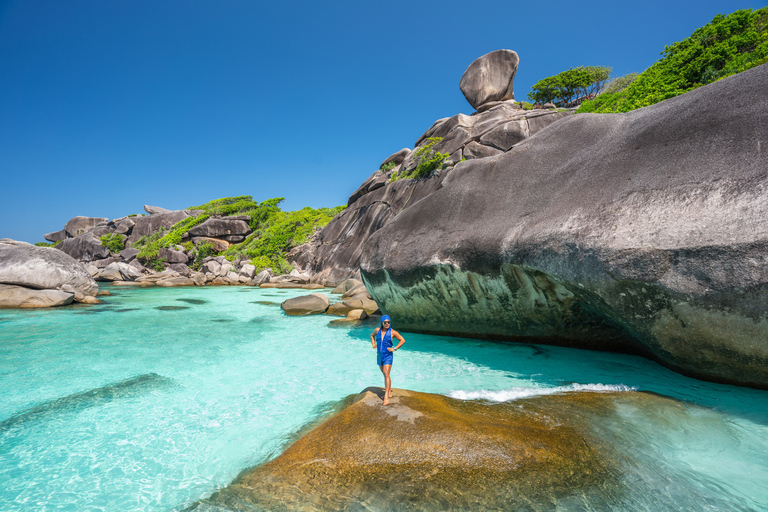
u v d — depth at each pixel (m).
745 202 5.00
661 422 4.51
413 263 9.55
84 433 4.82
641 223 5.76
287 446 4.38
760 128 5.57
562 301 7.70
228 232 46.28
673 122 6.77
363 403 5.02
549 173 8.42
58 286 17.62
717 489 3.26
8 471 3.95
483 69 30.81
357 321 13.03
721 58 18.69
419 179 28.03
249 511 3.13
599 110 23.28
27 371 7.39
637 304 5.68
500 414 4.82
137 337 10.56
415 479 3.38
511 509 3.00
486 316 9.05
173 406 5.68
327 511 3.06
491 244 8.02
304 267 36.62
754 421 4.51
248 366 7.82
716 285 4.90
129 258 46.56
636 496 3.15
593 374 6.71
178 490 3.59
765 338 4.75
